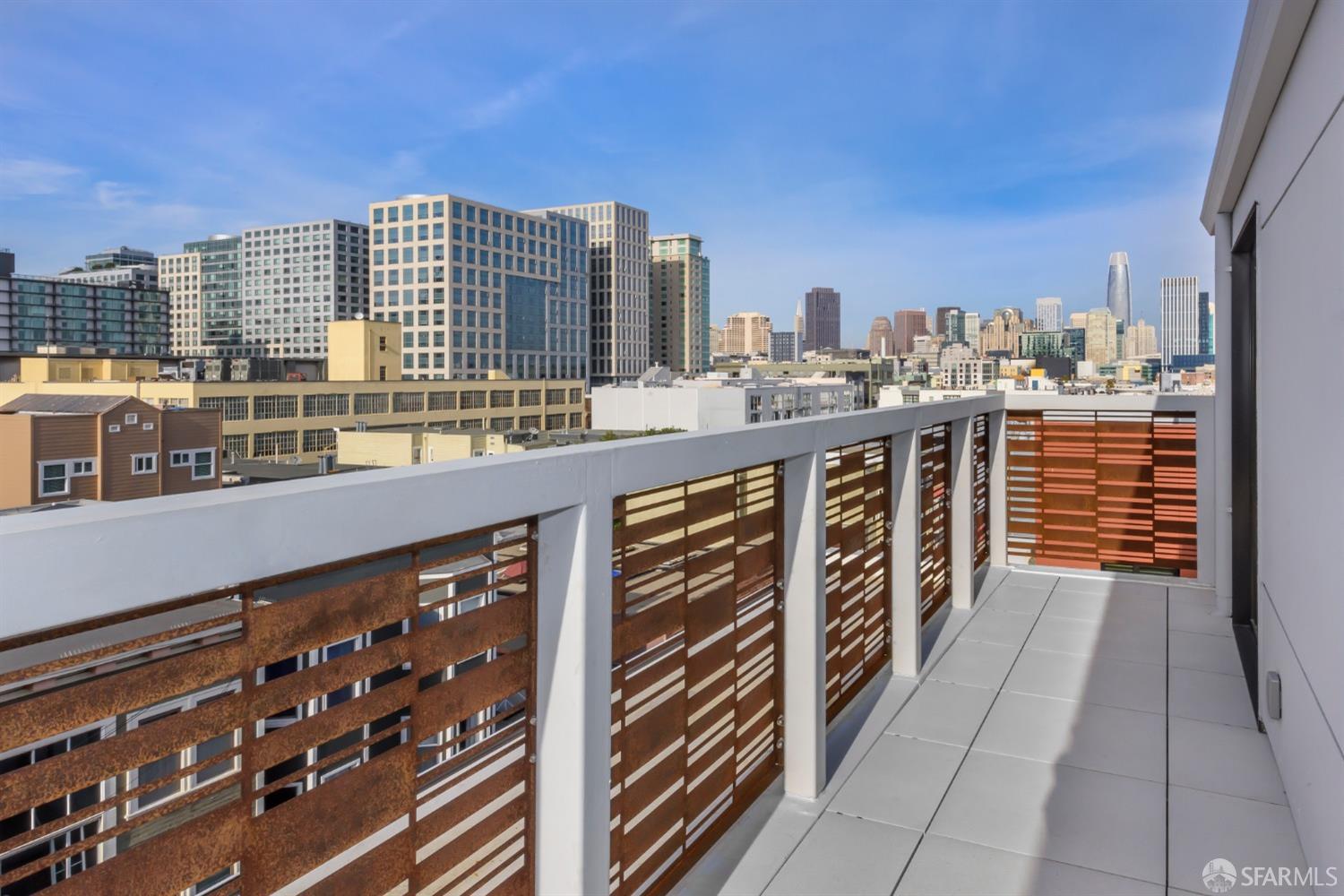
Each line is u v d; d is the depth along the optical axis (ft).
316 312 581.94
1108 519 22.13
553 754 6.20
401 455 187.73
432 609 5.19
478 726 5.77
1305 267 8.95
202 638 5.17
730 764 9.49
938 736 12.47
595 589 6.27
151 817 3.71
